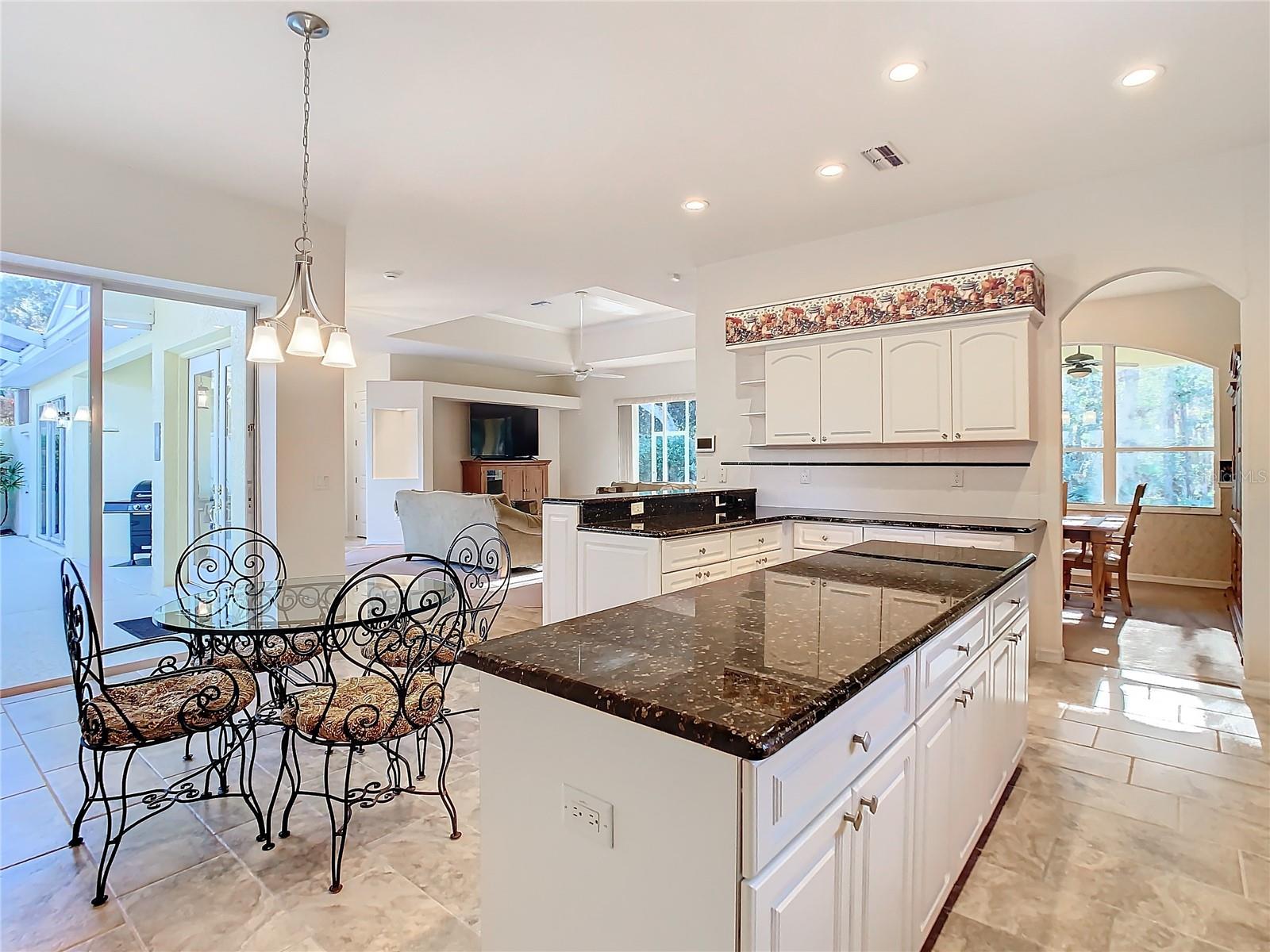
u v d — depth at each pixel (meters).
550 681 1.16
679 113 3.01
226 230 3.83
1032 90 2.82
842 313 4.31
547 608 4.12
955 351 3.93
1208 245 3.46
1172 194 3.54
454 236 4.64
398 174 3.62
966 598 1.78
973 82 2.76
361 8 2.29
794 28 2.41
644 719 1.02
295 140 3.24
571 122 3.09
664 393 11.05
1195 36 2.46
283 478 4.12
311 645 2.69
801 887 1.03
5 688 3.40
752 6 2.29
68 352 3.59
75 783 2.50
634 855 1.06
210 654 2.85
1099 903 1.86
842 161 3.50
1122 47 2.53
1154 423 6.49
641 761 1.05
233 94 2.84
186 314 4.09
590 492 12.05
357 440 10.75
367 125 3.11
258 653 2.57
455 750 2.80
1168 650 4.23
